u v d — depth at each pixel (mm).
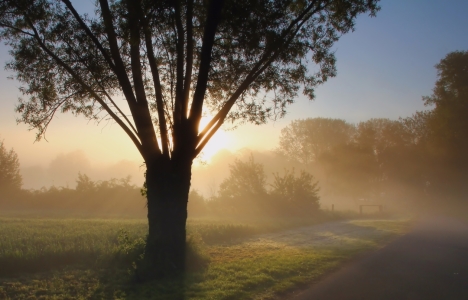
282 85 14781
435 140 46000
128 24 11750
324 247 17188
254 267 11953
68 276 10453
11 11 12562
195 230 19234
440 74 44344
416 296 9156
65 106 14125
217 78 14516
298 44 13938
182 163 12188
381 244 18281
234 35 13336
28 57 13188
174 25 12664
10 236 15312
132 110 12266
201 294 8992
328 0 13492
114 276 10633
